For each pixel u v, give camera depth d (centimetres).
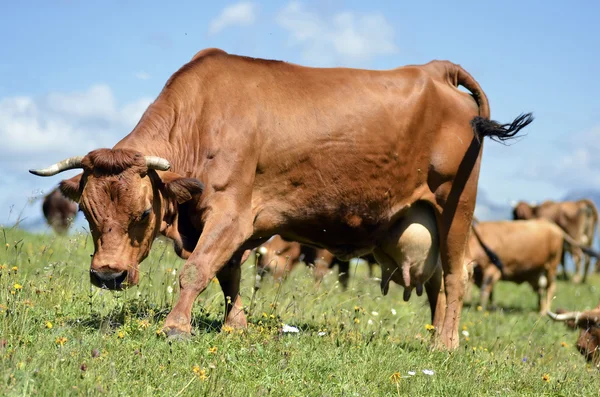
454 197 877
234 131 748
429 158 864
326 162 793
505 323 1292
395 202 849
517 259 1800
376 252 902
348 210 820
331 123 794
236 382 568
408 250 878
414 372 629
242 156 746
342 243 860
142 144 720
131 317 713
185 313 686
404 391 615
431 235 884
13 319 616
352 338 746
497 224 1806
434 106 862
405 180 848
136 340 630
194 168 740
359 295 940
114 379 509
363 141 807
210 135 744
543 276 1808
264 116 768
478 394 630
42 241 1127
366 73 845
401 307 1209
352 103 809
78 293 784
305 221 810
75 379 497
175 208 736
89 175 669
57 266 845
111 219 661
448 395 619
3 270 762
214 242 720
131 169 669
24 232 1395
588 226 2733
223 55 793
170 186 692
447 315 883
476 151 885
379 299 1227
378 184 825
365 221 838
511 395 639
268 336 680
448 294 888
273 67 805
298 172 784
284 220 795
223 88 764
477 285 1764
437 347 804
